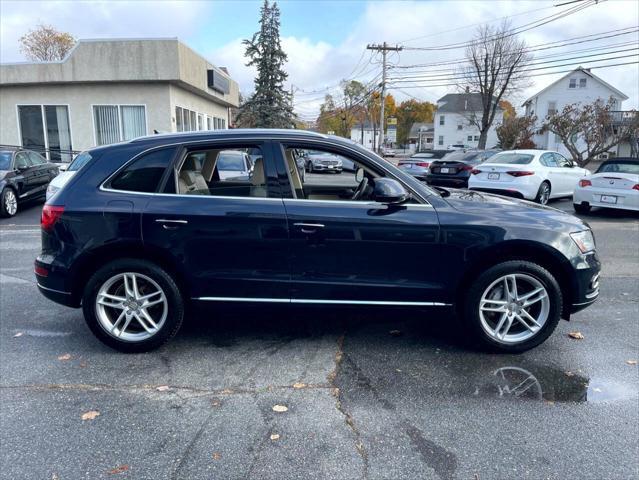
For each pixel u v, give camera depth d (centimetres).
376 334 420
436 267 361
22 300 510
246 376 344
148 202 358
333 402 310
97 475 241
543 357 376
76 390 324
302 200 362
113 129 1711
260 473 243
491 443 268
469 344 400
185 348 389
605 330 431
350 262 360
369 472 244
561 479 239
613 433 277
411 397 316
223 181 437
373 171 373
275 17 3356
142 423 286
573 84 4847
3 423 285
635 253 743
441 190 429
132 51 1598
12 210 1086
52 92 1686
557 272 374
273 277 362
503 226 358
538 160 1203
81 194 363
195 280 363
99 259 369
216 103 2481
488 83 4281
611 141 3381
